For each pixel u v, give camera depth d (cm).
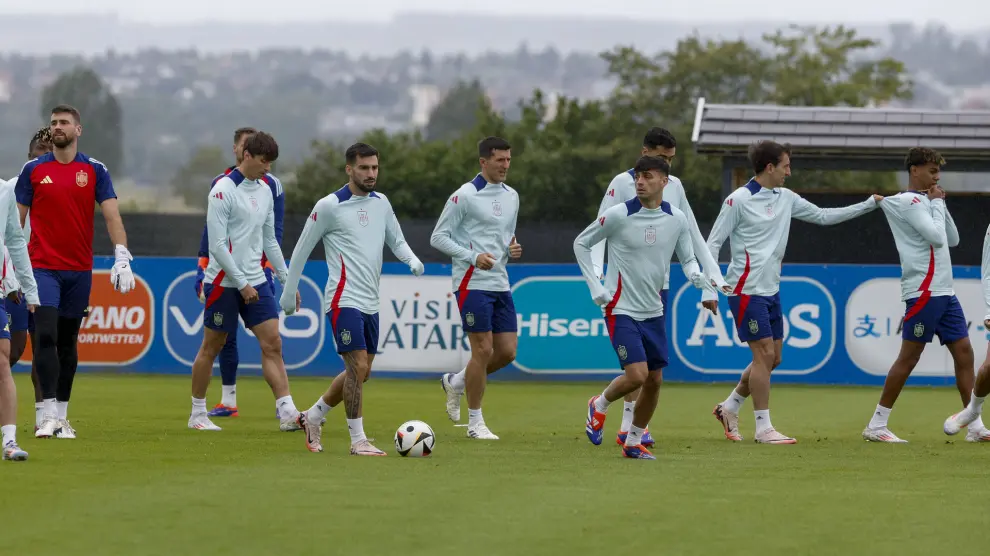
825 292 5447
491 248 3525
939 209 3438
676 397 4878
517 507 2209
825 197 6400
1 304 2764
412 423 2961
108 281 5656
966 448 3244
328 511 2156
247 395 4841
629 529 2025
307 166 15675
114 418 3903
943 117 6631
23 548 1864
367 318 2998
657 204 2928
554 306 5569
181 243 7225
